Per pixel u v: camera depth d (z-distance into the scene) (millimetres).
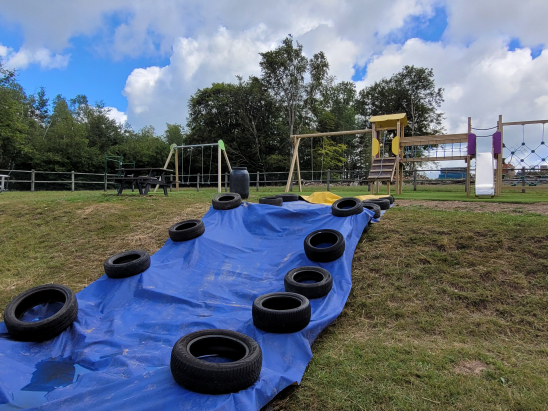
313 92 38594
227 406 2293
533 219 5738
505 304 3984
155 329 3729
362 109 50406
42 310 4148
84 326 3900
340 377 2877
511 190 16328
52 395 2641
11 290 5547
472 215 6371
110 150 39781
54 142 34844
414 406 2490
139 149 40594
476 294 4160
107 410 2258
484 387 2688
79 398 2418
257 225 6484
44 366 3221
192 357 2557
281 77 37344
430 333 3650
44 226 8078
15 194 15258
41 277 5949
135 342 3498
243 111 38406
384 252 5324
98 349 3414
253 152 38688
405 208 7508
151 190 15891
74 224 8031
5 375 2906
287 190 15117
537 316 3730
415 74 43188
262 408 2500
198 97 41031
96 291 4766
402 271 4797
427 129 43719
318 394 2666
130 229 7562
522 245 4887
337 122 45969
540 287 4133
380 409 2475
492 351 3262
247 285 4695
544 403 2480
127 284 4727
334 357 3205
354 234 5621
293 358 3107
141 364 3004
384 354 3227
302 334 3359
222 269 5164
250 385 2537
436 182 22109
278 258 5363
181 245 5852
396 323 3869
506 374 2859
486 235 5293
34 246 7191
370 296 4414
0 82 30016
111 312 4281
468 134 11086
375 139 13492
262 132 39812
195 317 3934
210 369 2428
